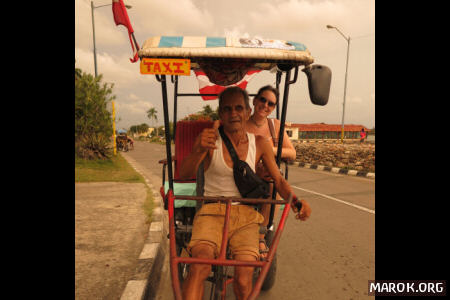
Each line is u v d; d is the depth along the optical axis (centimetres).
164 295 294
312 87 213
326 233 469
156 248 366
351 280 322
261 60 221
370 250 403
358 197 723
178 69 186
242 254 177
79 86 1464
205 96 376
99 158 1472
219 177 203
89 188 783
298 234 465
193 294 159
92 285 282
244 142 205
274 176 212
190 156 198
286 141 317
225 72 228
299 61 198
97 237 409
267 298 287
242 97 200
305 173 1213
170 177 219
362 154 1259
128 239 405
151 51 182
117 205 594
